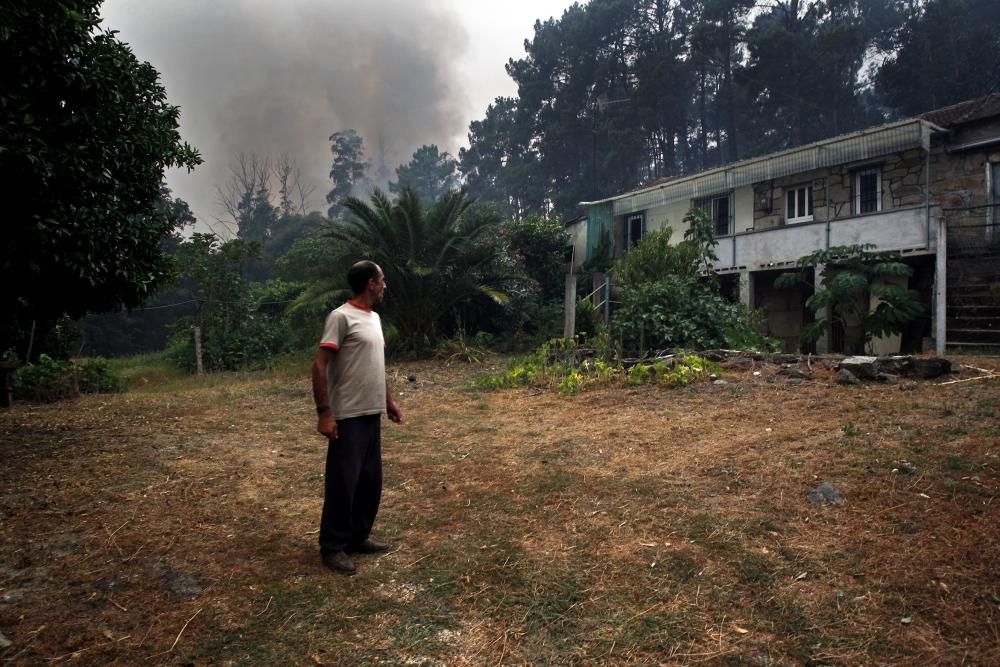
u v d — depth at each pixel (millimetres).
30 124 4605
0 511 3883
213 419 7371
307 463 5137
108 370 12094
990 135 11812
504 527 3572
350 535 3105
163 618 2607
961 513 3256
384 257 14352
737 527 3373
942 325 10305
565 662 2299
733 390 7145
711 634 2447
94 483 4512
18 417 7617
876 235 12469
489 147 56031
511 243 19688
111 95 5371
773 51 32406
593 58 41406
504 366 12273
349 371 3045
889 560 2900
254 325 16938
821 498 3650
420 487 4363
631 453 4973
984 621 2408
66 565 3102
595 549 3217
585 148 43812
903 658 2240
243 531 3580
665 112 39375
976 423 4801
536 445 5469
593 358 10039
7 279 5340
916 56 28328
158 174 6418
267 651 2383
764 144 35344
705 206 17172
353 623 2586
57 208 5035
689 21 39219
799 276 12930
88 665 2271
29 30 4688
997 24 30547
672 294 10539
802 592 2707
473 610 2678
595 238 19734
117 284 6051
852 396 6273
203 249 16500
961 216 12086
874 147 12461
